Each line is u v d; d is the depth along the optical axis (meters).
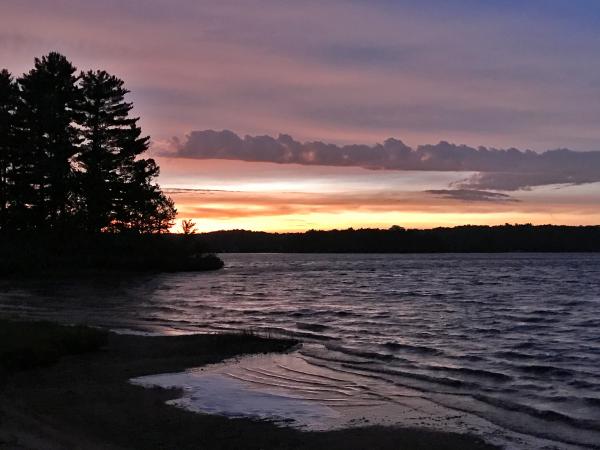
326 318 28.39
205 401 12.91
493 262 129.12
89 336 18.64
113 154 65.88
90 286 49.06
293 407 12.50
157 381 14.72
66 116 63.78
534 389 14.01
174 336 21.30
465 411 12.26
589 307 34.97
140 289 46.62
